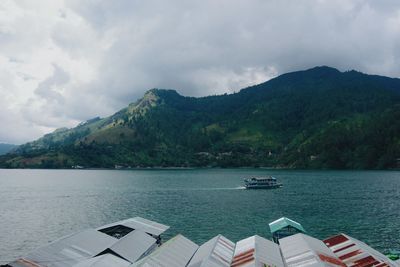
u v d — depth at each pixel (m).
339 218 110.31
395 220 106.75
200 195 173.62
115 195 176.00
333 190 191.25
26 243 83.25
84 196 173.12
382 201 148.12
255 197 164.38
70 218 113.38
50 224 104.31
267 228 96.56
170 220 108.00
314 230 94.44
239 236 88.38
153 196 170.62
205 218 110.88
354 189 195.38
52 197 170.00
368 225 99.94
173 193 183.12
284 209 127.88
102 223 105.56
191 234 90.00
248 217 112.50
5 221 108.56
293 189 197.50
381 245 79.19
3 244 82.12
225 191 191.38
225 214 117.94
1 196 174.75
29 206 139.25
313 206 135.00
